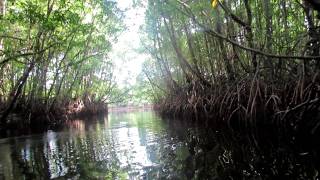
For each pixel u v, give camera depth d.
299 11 10.94
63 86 27.30
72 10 16.50
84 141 10.97
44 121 20.45
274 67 10.70
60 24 13.92
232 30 12.31
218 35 6.55
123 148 9.00
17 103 18.56
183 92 20.70
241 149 7.82
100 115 35.53
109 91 40.47
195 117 16.56
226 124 13.06
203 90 16.16
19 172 6.59
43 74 20.61
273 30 11.20
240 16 12.04
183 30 17.17
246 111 11.27
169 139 10.41
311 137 8.33
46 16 14.60
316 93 8.59
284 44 10.41
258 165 6.16
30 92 19.69
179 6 11.73
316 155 6.50
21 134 14.40
